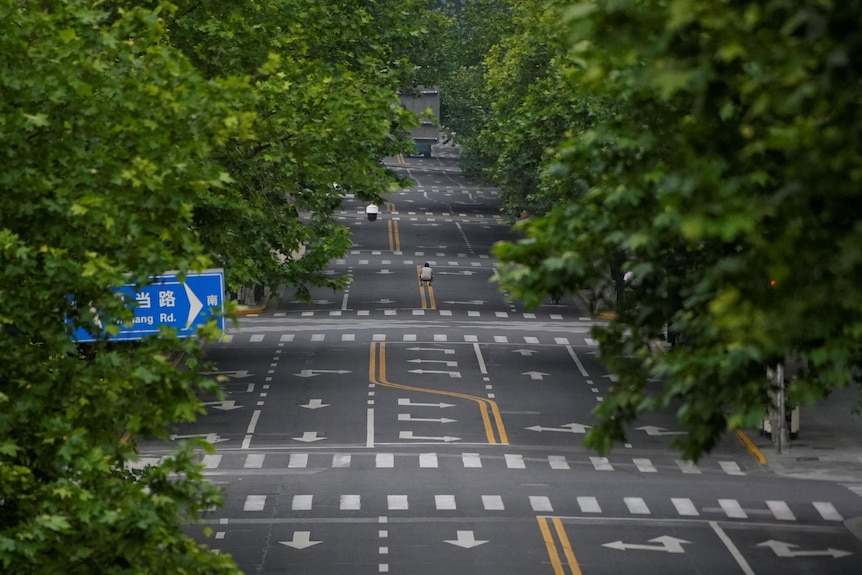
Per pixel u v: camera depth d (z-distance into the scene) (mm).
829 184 28812
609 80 36594
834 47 26703
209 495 44031
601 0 28109
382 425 114750
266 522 85500
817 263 29891
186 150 44125
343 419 116812
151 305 85750
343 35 125688
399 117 100438
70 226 44281
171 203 44156
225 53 93750
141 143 44094
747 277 30672
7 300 42781
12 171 43219
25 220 44562
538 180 180875
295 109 94125
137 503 40719
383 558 77750
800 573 76438
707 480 99250
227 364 142000
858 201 29859
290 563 76688
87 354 65438
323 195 107375
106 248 44562
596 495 93562
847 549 81438
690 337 39094
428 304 188250
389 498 91688
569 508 89812
